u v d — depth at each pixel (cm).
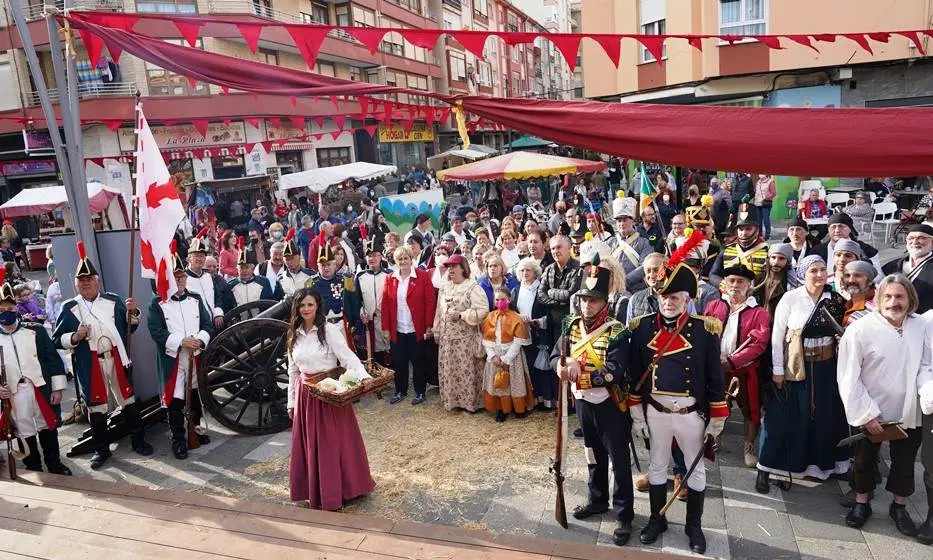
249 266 754
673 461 505
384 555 341
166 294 546
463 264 629
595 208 1608
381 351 750
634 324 392
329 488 452
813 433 447
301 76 399
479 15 4119
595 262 396
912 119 254
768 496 445
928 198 1190
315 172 1762
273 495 496
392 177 2906
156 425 657
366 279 730
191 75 421
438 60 3562
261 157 2066
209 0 2016
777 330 442
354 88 378
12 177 2183
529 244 685
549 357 589
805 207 1216
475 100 329
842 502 424
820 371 436
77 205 588
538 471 500
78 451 590
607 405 398
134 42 437
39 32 2022
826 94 1468
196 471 543
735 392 439
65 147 582
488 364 603
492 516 440
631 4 1720
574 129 303
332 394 434
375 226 1414
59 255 624
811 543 386
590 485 430
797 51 1449
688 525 392
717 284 579
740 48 1504
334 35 2564
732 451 517
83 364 560
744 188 1431
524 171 1101
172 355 575
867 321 383
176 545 359
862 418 377
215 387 594
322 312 468
